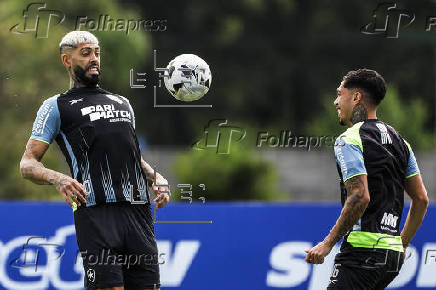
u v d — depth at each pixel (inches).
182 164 2370.8
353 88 772.6
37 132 750.5
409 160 780.0
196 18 4911.4
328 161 3304.6
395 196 751.7
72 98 759.7
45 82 2495.1
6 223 1080.2
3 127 2407.7
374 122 765.3
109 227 742.5
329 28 4945.9
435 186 2987.2
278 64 4837.6
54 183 720.3
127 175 752.3
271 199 2389.3
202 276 1112.2
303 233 1128.2
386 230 745.0
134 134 770.8
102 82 3464.6
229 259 1118.4
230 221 1122.0
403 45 4712.1
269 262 1122.7
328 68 4835.1
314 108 4778.5
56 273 1082.1
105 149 746.2
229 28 4859.7
